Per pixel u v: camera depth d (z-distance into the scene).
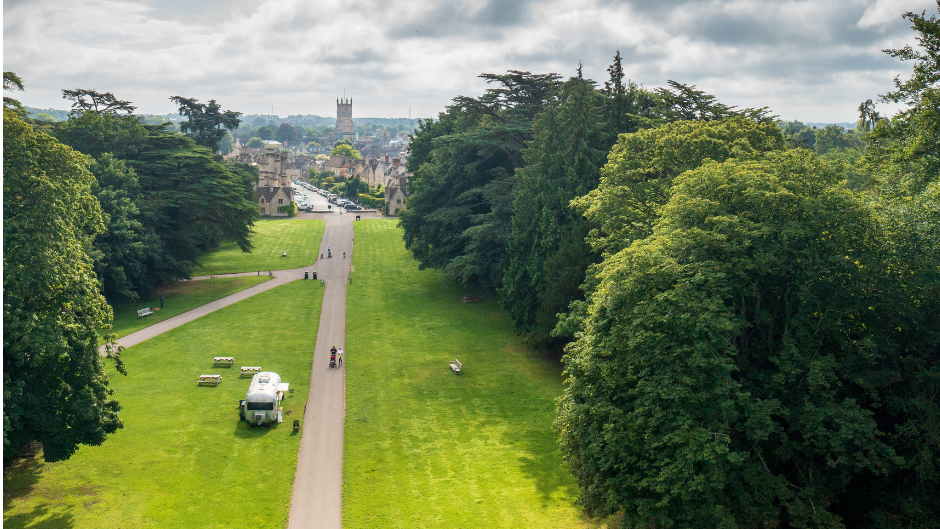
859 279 26.81
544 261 54.16
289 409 43.88
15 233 30.41
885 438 27.11
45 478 33.66
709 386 25.44
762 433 24.34
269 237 116.38
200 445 38.03
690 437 24.09
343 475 35.12
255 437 39.44
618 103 61.94
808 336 26.98
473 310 70.50
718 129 43.81
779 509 24.89
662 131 44.28
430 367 52.91
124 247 66.94
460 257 70.12
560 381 49.91
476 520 30.98
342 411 43.84
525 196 59.16
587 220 52.22
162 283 79.62
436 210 77.00
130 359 53.41
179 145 84.19
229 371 51.09
